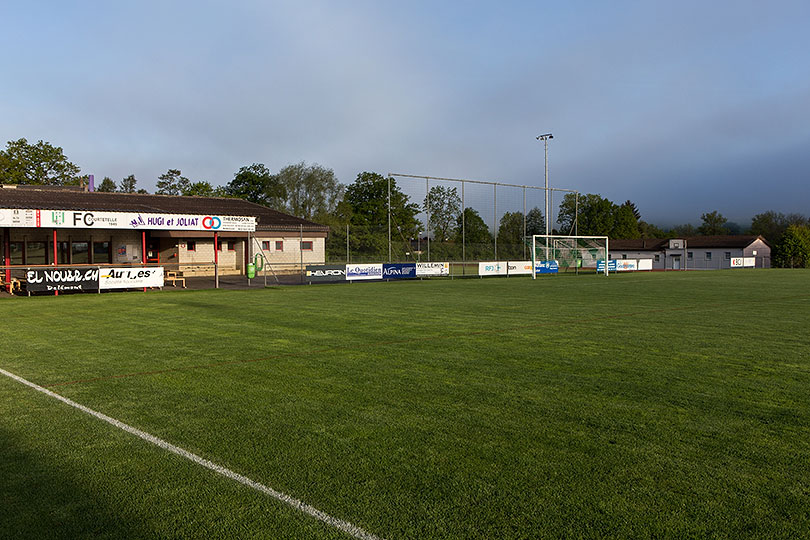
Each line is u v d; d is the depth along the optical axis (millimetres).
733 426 5527
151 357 9008
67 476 4332
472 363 8523
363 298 20344
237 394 6719
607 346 10031
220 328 12320
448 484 4172
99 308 16672
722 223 107625
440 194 34781
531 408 6121
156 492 4051
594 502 3896
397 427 5473
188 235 33469
